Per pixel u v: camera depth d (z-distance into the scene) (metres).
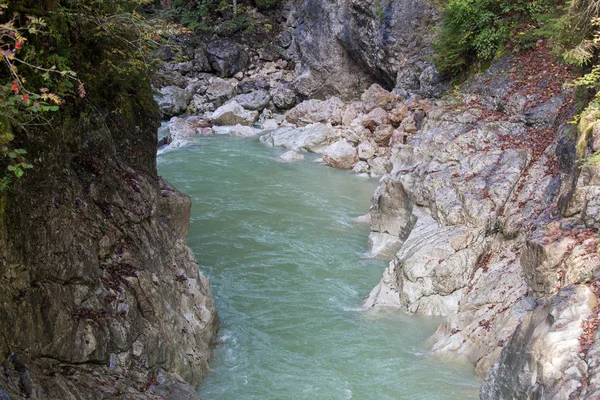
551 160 13.31
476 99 17.83
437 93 24.19
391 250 15.51
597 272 8.84
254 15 40.84
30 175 7.17
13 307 6.46
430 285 12.38
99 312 7.79
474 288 12.12
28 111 7.06
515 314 10.29
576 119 11.45
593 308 7.85
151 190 10.24
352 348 11.23
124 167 10.02
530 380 7.64
